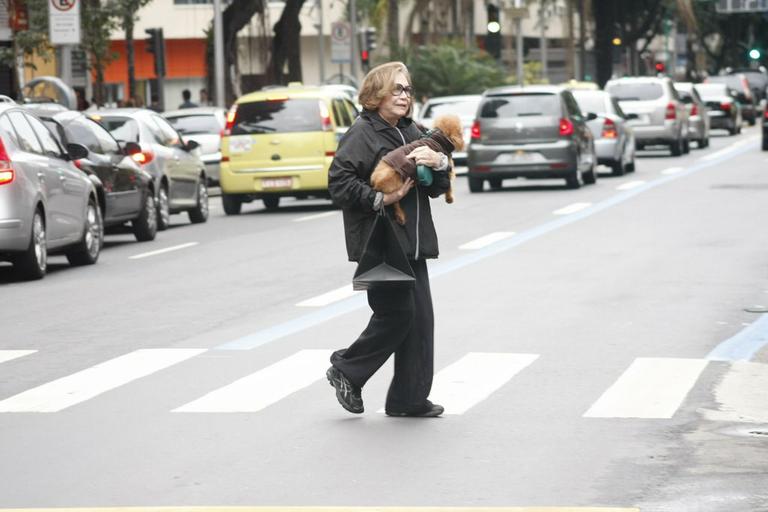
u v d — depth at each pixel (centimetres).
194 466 1961
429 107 10081
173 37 18925
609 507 1727
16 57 8962
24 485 1875
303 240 5366
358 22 19075
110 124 6169
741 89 17438
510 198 7094
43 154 4494
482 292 3681
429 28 16088
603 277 3931
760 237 4894
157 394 2478
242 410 2327
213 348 2948
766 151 11031
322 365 2727
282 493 1812
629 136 8956
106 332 3216
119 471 1941
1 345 3078
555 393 2427
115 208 5334
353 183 2158
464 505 1744
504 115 7562
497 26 14425
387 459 1986
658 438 2089
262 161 6912
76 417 2303
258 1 11288
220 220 6725
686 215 5781
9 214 4172
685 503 1741
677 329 3070
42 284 4228
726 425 2172
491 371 2628
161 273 4416
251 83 11594
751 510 1708
